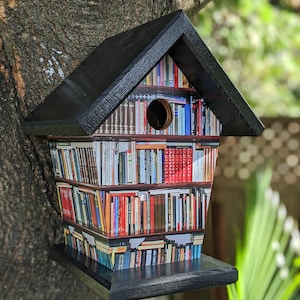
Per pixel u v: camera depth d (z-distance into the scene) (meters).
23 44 1.58
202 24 4.31
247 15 4.51
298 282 2.33
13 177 1.61
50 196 1.66
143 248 1.36
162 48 1.25
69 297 1.70
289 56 4.84
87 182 1.37
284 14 4.68
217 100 1.40
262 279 2.15
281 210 2.75
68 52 1.61
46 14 1.58
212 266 1.38
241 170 3.41
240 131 1.50
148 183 1.36
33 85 1.59
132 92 1.31
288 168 3.46
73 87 1.43
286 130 3.46
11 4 1.55
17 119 1.60
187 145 1.41
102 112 1.19
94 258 1.43
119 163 1.31
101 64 1.41
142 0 1.68
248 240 2.22
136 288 1.23
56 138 1.53
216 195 3.25
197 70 1.34
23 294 1.66
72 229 1.55
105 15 1.63
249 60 4.91
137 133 1.33
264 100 5.14
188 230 1.43
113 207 1.31
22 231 1.65
